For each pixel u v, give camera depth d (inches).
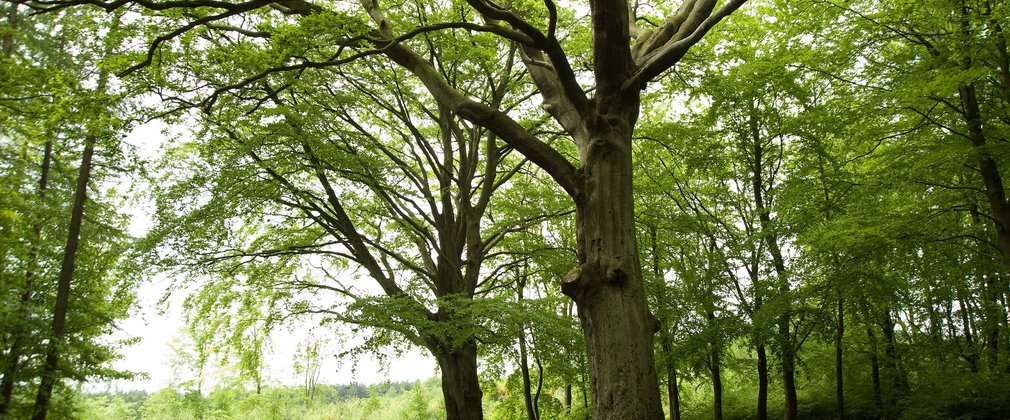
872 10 430.0
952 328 671.1
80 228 663.1
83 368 603.5
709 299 581.3
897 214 446.0
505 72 542.0
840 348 578.9
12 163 537.6
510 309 419.2
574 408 909.8
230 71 433.4
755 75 482.6
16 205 506.9
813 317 543.5
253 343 628.4
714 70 533.3
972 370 547.8
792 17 436.8
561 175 243.0
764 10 491.8
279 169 515.8
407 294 487.8
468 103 252.2
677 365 634.8
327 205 546.6
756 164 590.9
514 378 770.2
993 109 421.7
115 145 392.5
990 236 536.7
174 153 538.0
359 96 535.8
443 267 573.3
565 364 468.8
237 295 589.6
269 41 317.1
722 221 627.2
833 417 665.0
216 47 452.4
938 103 432.8
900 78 410.6
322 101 500.4
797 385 797.2
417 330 470.0
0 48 537.3
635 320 218.7
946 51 400.2
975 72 334.0
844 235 441.4
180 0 251.0
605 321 217.9
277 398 1162.0
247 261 560.7
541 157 244.7
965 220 669.9
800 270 532.1
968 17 366.0
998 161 432.1
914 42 424.2
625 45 238.1
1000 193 416.8
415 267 563.8
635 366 212.2
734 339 568.4
